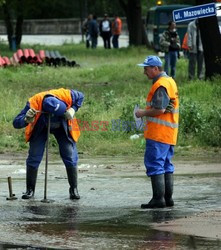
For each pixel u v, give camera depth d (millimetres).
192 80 55250
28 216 20578
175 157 33000
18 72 67125
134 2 104812
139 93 50531
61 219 20141
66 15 183375
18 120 23219
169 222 19438
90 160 32250
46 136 23562
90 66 78500
